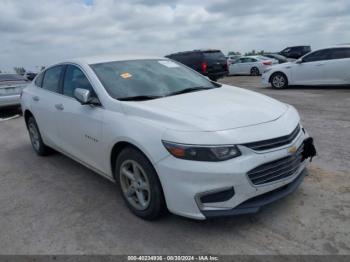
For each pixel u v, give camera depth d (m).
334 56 11.63
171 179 2.96
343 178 4.08
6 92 10.16
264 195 3.10
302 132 3.59
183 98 3.73
